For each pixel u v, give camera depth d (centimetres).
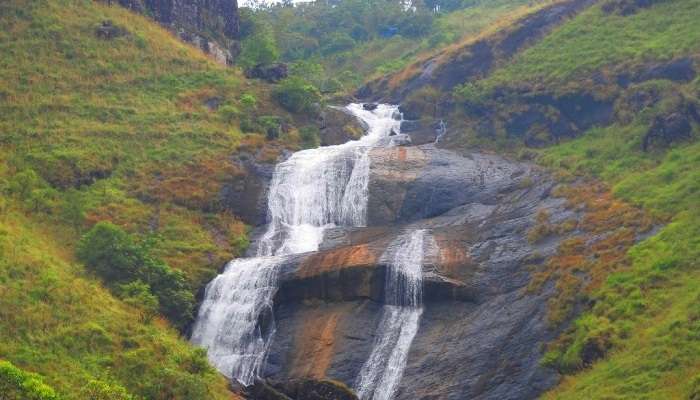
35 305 3853
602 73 5922
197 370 3809
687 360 3228
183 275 4588
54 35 6544
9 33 6438
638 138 5159
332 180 5428
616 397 3219
